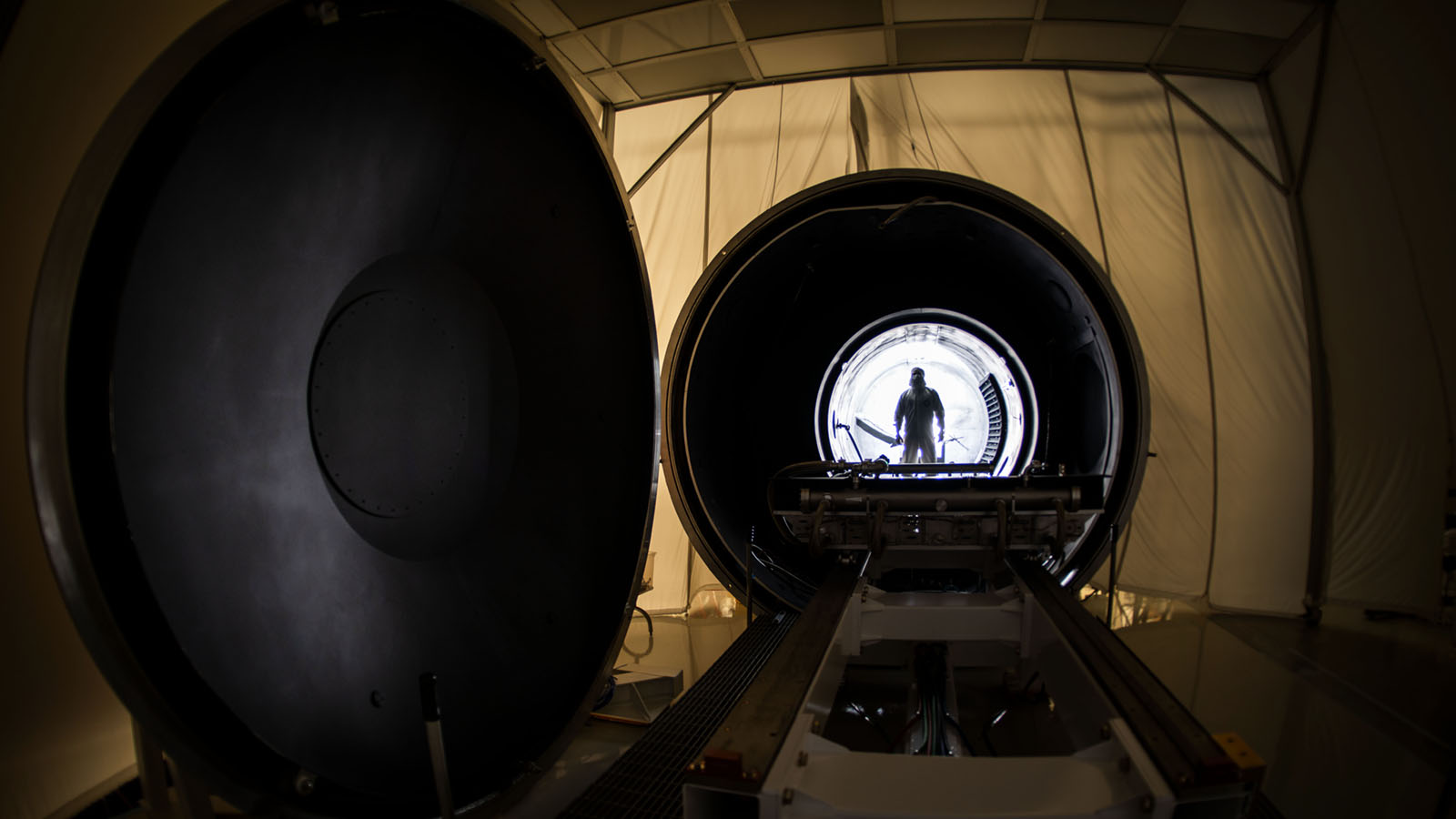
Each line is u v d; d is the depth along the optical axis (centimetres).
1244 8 433
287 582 144
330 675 152
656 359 264
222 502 131
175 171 116
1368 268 445
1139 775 140
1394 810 234
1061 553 288
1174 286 525
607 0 418
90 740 247
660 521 560
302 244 147
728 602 557
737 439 457
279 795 134
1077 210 533
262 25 126
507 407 211
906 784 146
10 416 221
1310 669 384
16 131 221
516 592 211
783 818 134
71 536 107
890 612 267
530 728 209
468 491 197
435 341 186
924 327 474
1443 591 422
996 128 534
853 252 441
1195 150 519
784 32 456
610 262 248
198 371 127
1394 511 447
